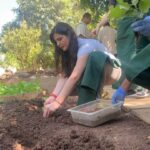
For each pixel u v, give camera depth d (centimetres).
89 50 217
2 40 751
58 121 207
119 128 192
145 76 138
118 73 223
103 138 171
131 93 282
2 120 204
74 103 253
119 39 206
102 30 405
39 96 298
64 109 231
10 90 306
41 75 562
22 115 215
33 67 720
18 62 723
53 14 1134
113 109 203
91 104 211
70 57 221
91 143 158
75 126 198
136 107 239
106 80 226
